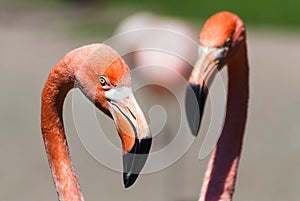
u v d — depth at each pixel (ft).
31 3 92.53
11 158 44.80
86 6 90.58
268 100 57.00
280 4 87.92
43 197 38.73
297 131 50.08
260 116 53.36
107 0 94.17
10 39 75.41
